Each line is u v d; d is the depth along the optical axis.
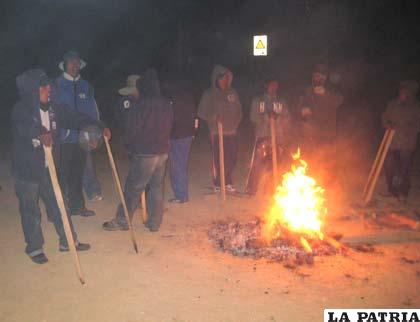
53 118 5.74
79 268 5.35
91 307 4.86
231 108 8.73
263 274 5.58
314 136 8.95
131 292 5.16
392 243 6.55
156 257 6.07
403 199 8.48
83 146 7.20
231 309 4.82
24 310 4.80
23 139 5.52
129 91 7.45
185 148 8.30
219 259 6.00
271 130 8.17
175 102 8.09
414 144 8.41
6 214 7.91
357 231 7.00
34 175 5.59
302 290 5.21
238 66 23.84
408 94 8.31
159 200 6.96
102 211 8.02
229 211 8.01
